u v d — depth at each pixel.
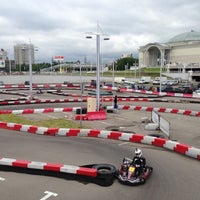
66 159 11.98
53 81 81.81
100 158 12.20
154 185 9.37
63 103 32.44
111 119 22.39
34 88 54.69
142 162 9.66
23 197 8.40
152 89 53.09
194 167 11.22
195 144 14.98
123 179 9.36
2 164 10.62
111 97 38.38
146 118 22.72
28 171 10.34
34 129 16.92
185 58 120.12
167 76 102.06
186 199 8.41
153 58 132.25
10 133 16.67
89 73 113.50
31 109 25.72
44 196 8.48
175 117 24.30
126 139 15.27
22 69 158.38
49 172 10.12
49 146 13.96
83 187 9.16
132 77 101.94
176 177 10.13
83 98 37.28
